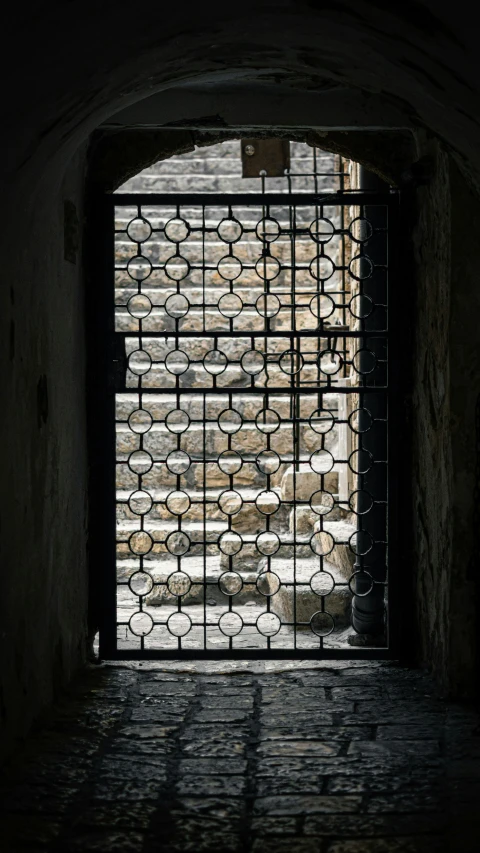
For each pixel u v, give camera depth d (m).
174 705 4.61
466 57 3.22
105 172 5.32
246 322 8.84
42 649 4.34
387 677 5.09
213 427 7.90
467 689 4.66
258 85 4.95
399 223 5.36
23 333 3.99
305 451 7.94
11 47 2.87
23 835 3.14
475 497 4.59
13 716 3.86
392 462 5.42
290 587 6.23
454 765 3.77
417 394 5.30
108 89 3.88
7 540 3.72
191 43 3.77
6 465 3.71
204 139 5.29
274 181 10.61
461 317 4.57
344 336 5.39
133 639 5.91
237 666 5.32
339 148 5.29
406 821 3.26
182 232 9.75
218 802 3.43
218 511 7.41
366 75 4.16
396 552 5.43
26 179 3.75
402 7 3.11
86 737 4.12
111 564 5.41
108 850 3.04
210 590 6.72
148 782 3.62
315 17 3.45
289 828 3.21
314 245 9.67
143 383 8.36
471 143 4.00
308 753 3.93
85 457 5.33
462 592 4.64
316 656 5.42
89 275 5.36
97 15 3.05
